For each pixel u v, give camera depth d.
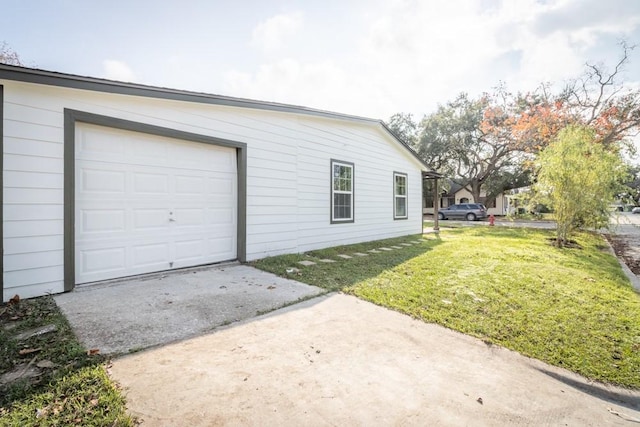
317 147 7.75
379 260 6.27
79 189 4.05
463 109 25.94
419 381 2.20
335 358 2.46
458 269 5.41
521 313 3.45
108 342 2.55
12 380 1.96
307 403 1.90
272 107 6.35
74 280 3.94
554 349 2.71
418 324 3.17
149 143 4.73
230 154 5.84
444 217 24.98
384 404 1.93
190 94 4.97
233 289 4.15
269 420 1.73
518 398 2.08
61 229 3.81
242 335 2.79
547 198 9.34
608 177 8.41
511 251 7.35
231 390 1.98
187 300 3.66
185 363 2.28
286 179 6.87
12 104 3.48
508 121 22.22
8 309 3.23
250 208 6.08
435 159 27.03
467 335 2.94
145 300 3.62
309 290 4.18
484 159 25.83
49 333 2.68
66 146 3.84
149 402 1.82
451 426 1.77
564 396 2.14
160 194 4.86
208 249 5.50
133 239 4.56
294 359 2.41
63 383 1.93
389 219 10.63
